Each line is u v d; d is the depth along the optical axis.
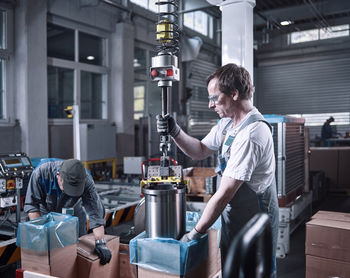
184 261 1.39
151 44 9.00
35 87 6.12
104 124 7.20
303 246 3.77
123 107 8.02
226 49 3.87
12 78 6.04
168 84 1.51
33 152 6.09
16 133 6.01
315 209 5.56
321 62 12.26
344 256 2.17
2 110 6.02
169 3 1.56
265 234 1.01
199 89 10.54
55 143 6.64
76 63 7.24
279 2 8.90
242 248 0.86
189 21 10.24
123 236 2.32
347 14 10.86
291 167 3.74
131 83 8.24
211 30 11.36
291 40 12.54
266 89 13.33
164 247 1.43
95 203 2.12
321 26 10.67
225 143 1.54
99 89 8.02
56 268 1.69
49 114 6.75
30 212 2.20
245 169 1.38
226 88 1.45
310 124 12.62
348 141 9.80
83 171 1.96
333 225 2.23
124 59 7.98
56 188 2.20
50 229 1.65
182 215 1.53
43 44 6.23
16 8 5.98
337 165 6.61
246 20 3.79
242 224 1.53
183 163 6.34
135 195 5.21
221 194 1.40
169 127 1.61
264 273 1.00
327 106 12.27
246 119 1.46
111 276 1.98
